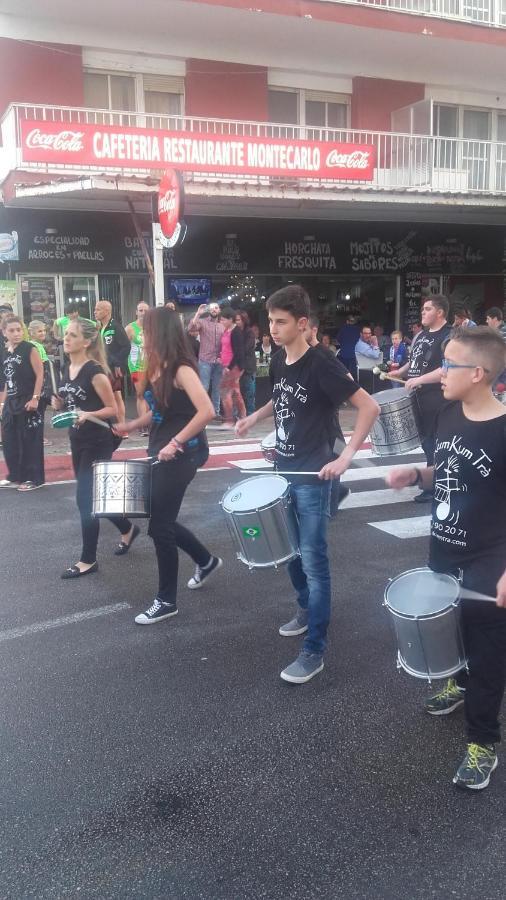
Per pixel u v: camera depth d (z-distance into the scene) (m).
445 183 16.16
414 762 3.18
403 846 2.67
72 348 5.30
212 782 3.06
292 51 15.78
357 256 17.00
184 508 7.37
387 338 16.58
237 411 12.91
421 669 2.97
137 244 14.85
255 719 3.54
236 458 9.78
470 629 2.93
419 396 6.70
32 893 2.47
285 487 3.70
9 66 13.68
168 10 13.62
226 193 12.85
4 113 13.69
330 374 3.62
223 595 5.11
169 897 2.45
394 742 3.33
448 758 3.21
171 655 4.21
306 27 14.62
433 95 17.48
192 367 4.36
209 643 4.36
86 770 3.15
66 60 14.04
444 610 2.83
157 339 4.32
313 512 3.77
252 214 15.54
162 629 4.56
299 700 3.71
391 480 3.15
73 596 5.11
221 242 15.70
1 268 14.05
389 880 2.51
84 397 5.28
